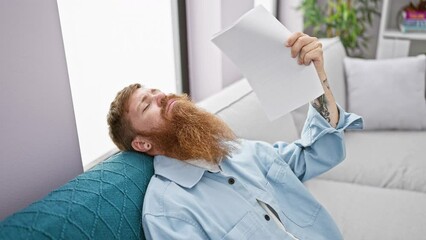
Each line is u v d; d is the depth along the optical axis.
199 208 0.89
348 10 2.57
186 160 0.97
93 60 1.24
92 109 1.25
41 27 0.84
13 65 0.78
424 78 2.04
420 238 1.25
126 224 0.80
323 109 1.02
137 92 0.98
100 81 1.28
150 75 1.62
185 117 0.96
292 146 1.17
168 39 1.74
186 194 0.91
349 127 1.07
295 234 1.06
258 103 1.56
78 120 1.19
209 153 0.95
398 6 2.76
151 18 1.58
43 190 0.90
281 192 1.12
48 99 0.88
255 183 1.04
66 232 0.69
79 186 0.80
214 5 1.76
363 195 1.51
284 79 0.88
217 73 1.88
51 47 0.87
